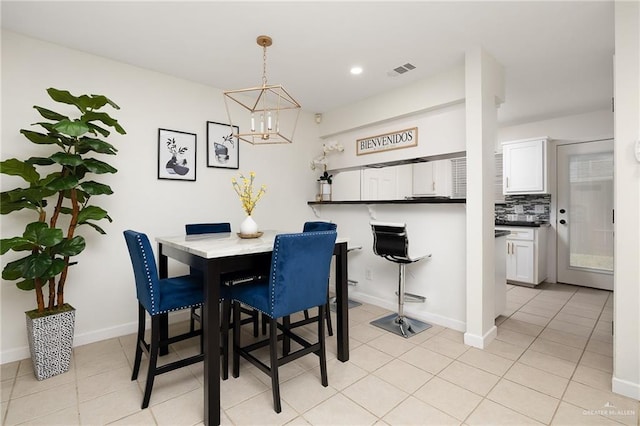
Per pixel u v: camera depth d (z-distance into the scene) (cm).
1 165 194
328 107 398
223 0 190
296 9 199
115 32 226
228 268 176
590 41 236
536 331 279
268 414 170
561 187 446
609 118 402
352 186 396
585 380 200
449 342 258
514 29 221
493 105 261
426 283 311
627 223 180
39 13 202
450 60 269
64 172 220
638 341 179
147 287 174
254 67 283
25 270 188
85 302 256
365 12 203
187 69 287
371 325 296
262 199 371
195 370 216
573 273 439
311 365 222
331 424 162
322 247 188
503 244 314
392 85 324
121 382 200
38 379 201
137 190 280
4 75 223
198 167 317
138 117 281
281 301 174
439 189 310
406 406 175
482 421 163
